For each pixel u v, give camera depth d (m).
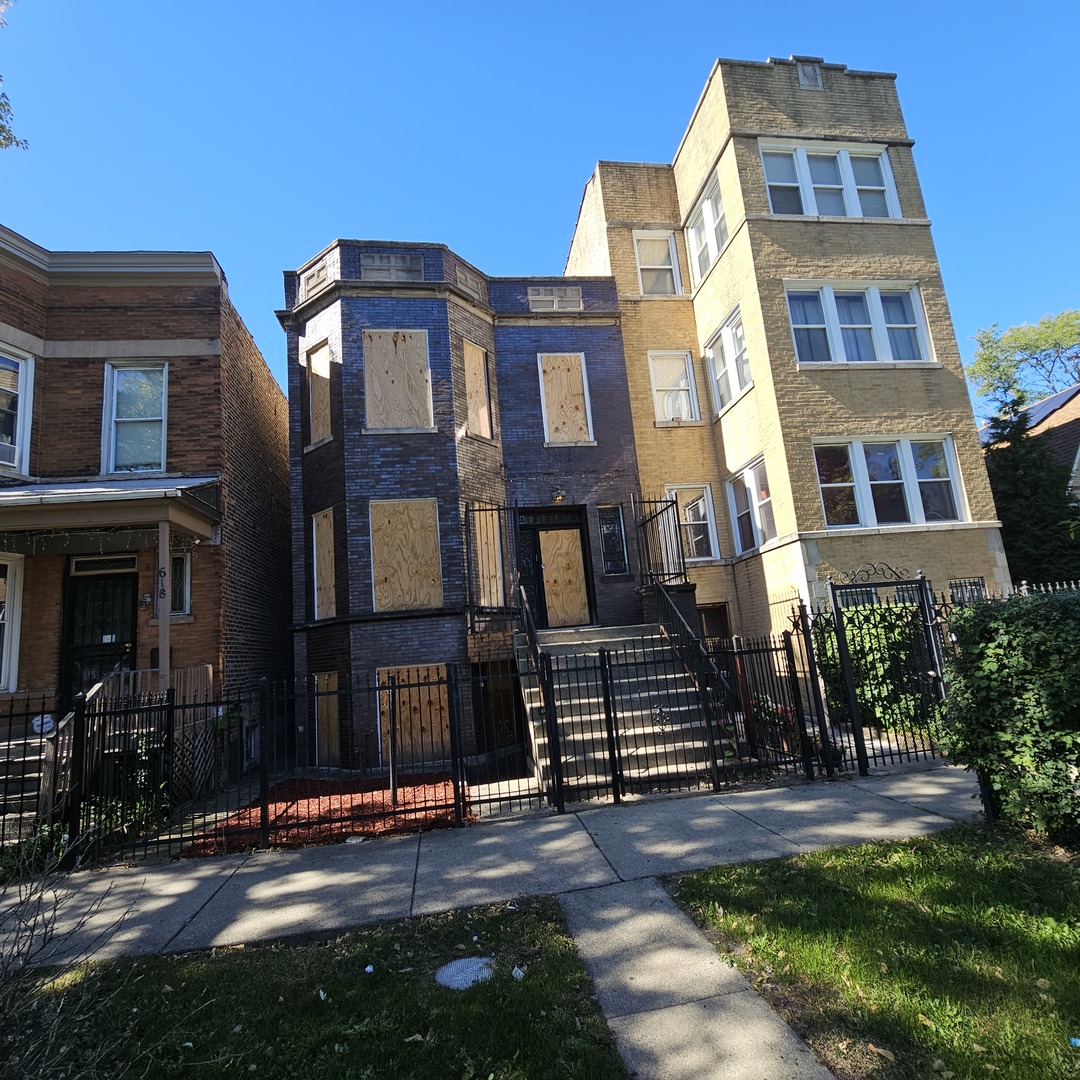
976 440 12.94
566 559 13.56
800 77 14.43
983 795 5.68
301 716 11.84
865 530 12.09
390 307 12.72
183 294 11.72
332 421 12.38
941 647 8.59
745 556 13.84
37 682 10.22
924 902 4.28
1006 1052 2.88
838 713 9.79
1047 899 4.18
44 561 10.60
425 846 6.26
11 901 5.44
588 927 4.41
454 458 12.34
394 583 11.73
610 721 7.36
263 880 5.71
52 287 11.38
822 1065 2.93
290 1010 3.64
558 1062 3.08
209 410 11.45
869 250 13.65
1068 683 4.80
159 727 7.88
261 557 13.56
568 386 14.22
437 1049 3.24
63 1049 2.91
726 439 14.56
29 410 10.86
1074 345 31.55
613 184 16.23
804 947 3.86
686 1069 2.98
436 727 11.09
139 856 6.58
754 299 13.16
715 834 5.93
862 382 12.86
